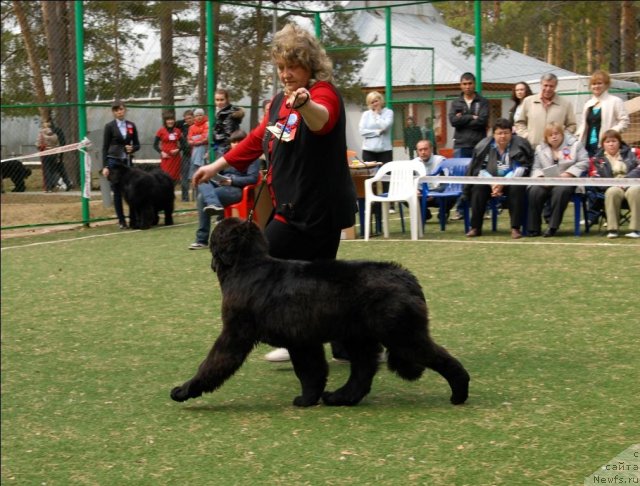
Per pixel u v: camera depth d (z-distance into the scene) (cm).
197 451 402
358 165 1045
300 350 455
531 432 391
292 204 478
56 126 1540
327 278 425
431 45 1756
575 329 568
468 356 526
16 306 752
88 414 475
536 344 541
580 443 374
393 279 419
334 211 479
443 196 1055
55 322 688
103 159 1241
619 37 1267
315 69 459
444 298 679
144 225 1211
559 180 907
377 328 416
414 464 364
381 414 433
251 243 444
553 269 756
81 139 1269
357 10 1538
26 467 405
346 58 1609
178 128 1441
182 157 1449
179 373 539
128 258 959
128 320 680
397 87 1691
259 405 466
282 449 395
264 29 1452
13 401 506
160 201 1223
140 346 606
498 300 661
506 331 575
